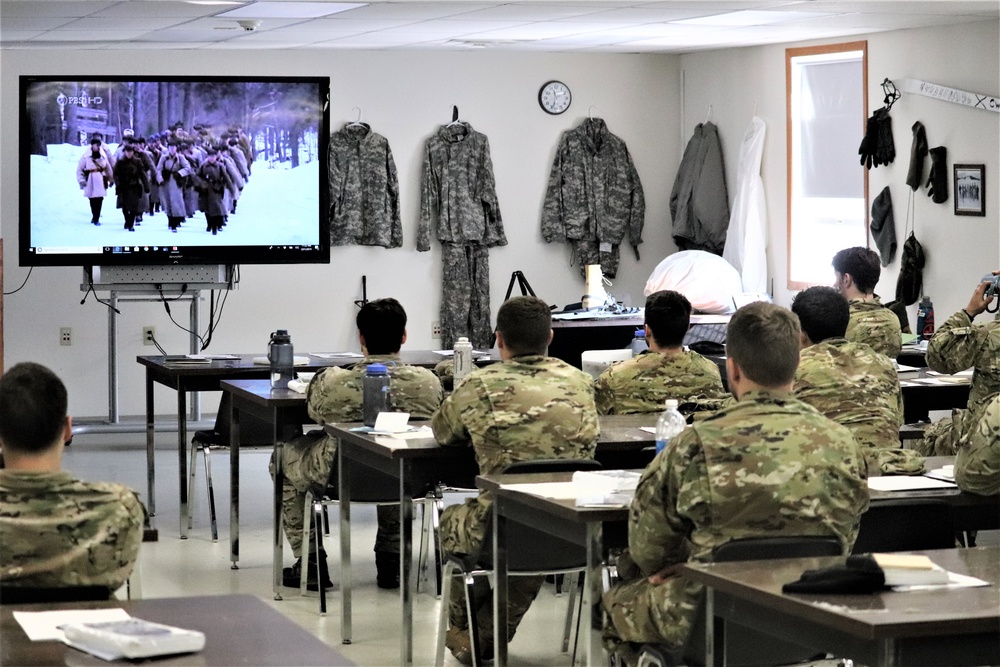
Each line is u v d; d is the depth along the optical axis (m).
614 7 8.07
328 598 5.89
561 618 5.60
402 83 11.46
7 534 2.75
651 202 12.14
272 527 7.33
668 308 5.05
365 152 11.33
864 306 6.17
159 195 9.60
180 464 7.05
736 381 3.26
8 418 2.82
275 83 9.71
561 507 3.46
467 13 8.41
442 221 11.48
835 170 10.19
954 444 5.48
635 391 5.07
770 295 10.98
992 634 2.40
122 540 2.85
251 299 11.21
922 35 9.10
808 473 3.09
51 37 9.54
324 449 5.46
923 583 2.57
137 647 2.30
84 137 9.46
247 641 2.44
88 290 9.84
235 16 8.40
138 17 8.34
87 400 10.92
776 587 2.58
